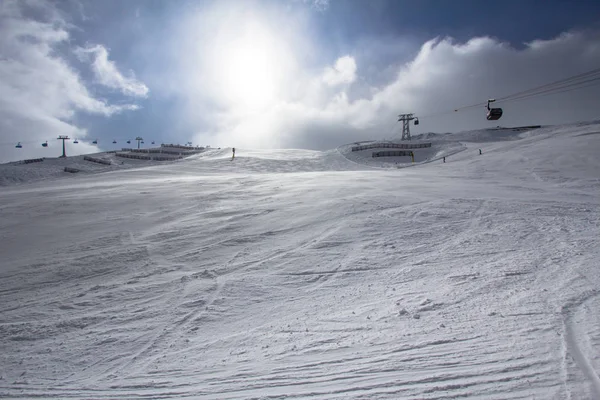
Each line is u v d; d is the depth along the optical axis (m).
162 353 5.23
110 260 9.94
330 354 4.60
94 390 4.36
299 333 5.39
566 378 3.54
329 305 6.42
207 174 38.44
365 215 12.84
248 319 6.17
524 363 3.87
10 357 5.44
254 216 13.84
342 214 13.16
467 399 3.39
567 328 4.57
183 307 6.86
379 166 48.34
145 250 10.62
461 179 25.59
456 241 9.66
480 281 6.73
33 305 7.41
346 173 31.20
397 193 16.98
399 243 9.79
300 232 11.47
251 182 24.17
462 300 5.92
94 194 20.70
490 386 3.54
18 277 9.01
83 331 6.17
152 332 5.96
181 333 5.85
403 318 5.47
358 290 7.01
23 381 4.73
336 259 8.94
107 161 60.38
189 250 10.45
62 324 6.48
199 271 8.81
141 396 4.11
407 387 3.68
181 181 26.17
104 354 5.34
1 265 9.93
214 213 14.77
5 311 7.18
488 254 8.45
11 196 21.55
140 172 40.62
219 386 4.12
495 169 31.33
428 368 3.98
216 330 5.85
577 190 19.50
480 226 10.98
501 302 5.66
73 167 55.16
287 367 4.38
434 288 6.64
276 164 49.22
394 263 8.36
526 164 31.61
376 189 18.45
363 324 5.43
